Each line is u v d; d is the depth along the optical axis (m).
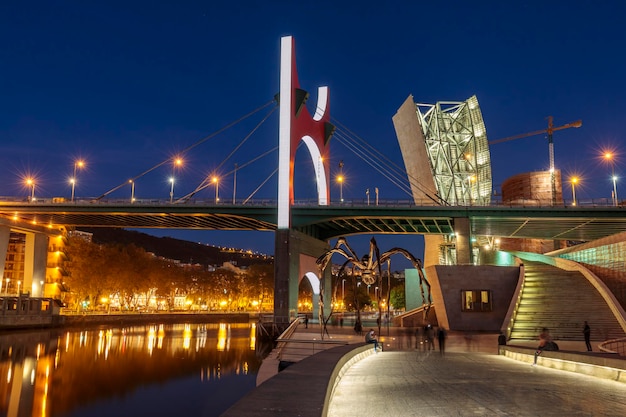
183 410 31.25
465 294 48.34
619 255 50.03
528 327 39.91
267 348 60.06
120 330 88.88
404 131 112.25
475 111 111.00
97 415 29.23
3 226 89.06
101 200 85.75
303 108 86.69
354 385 13.73
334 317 83.31
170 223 93.50
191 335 82.44
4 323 74.88
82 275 106.94
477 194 110.50
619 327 38.22
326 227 92.06
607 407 10.36
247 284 185.88
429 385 13.73
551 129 136.38
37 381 37.78
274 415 5.70
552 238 98.50
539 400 11.23
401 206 78.19
